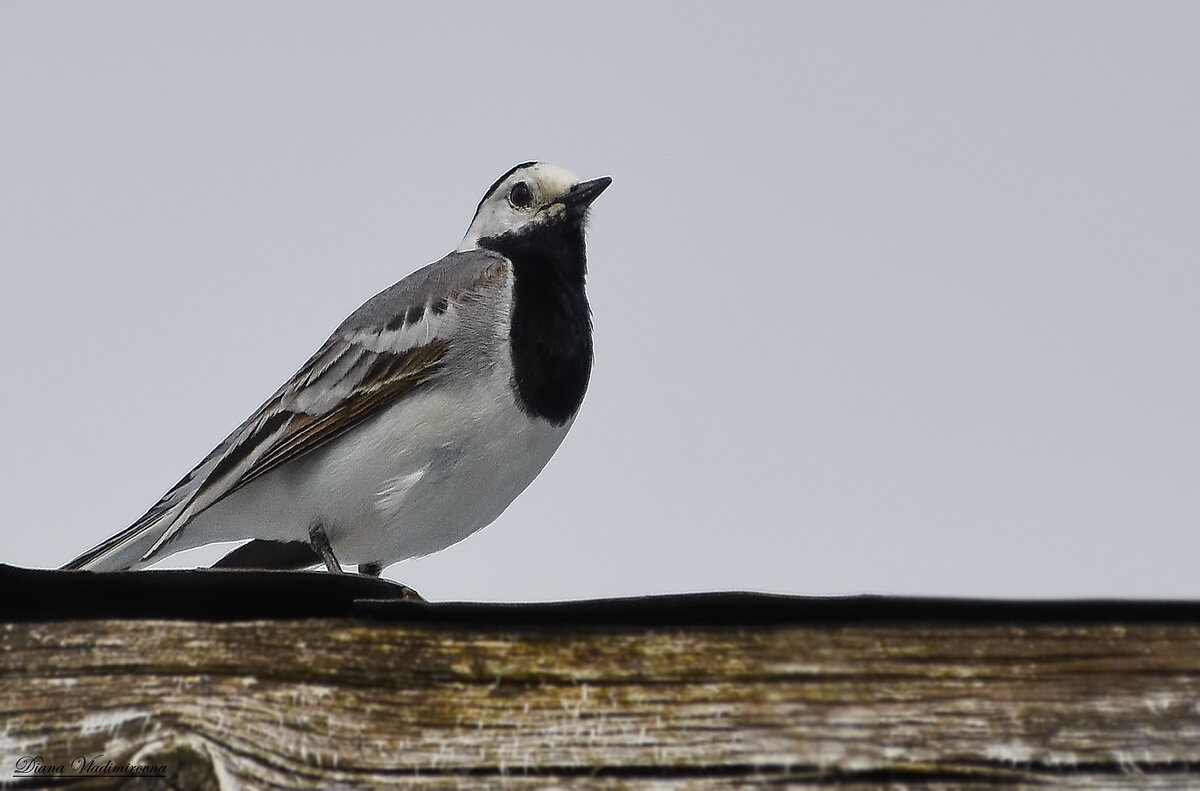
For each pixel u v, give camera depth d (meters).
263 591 7.43
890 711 7.04
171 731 7.23
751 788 7.00
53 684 7.32
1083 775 6.89
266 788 7.12
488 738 7.13
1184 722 6.92
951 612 7.15
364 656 7.29
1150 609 7.06
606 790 7.04
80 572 7.46
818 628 7.20
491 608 7.32
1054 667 7.04
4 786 7.17
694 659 7.19
